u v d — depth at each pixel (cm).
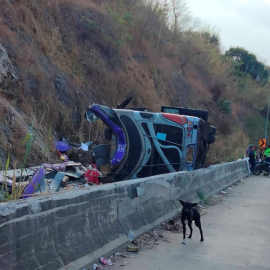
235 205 1327
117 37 2577
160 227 916
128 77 2395
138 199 853
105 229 696
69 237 589
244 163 2675
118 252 700
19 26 1823
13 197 634
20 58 1656
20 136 1327
